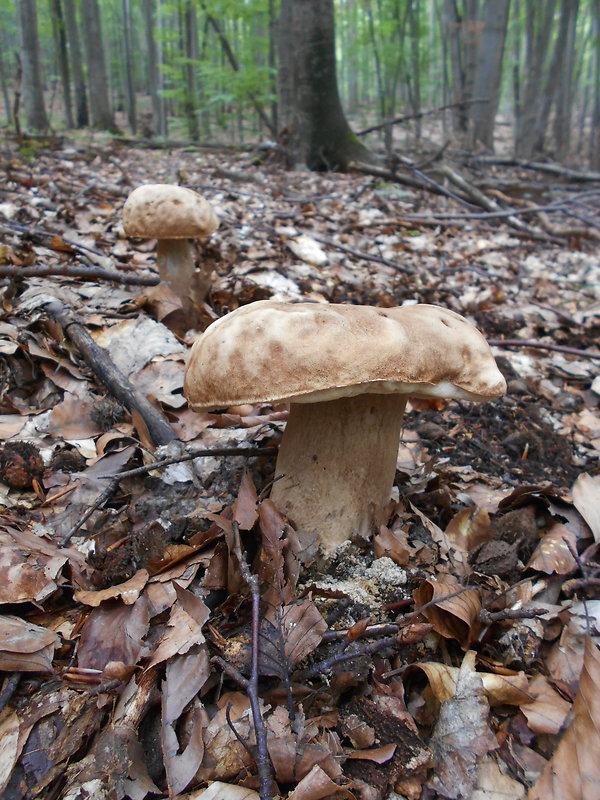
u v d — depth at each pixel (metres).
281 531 0.25
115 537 0.27
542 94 2.26
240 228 0.78
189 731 0.20
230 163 1.46
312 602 0.23
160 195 0.47
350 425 0.24
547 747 0.21
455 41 2.09
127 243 0.65
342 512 0.25
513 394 0.49
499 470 0.38
